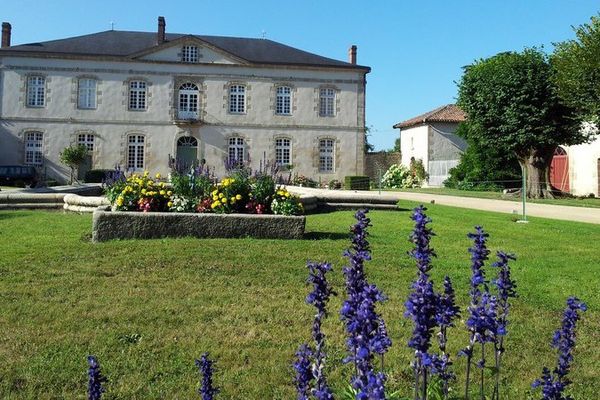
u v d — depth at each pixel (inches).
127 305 210.4
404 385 143.2
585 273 284.7
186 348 168.7
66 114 1433.3
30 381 142.8
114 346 168.9
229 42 1599.4
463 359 159.9
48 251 307.7
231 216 363.6
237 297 224.7
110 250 310.8
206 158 1480.1
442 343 107.4
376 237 391.9
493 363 158.7
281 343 174.7
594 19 864.3
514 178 1355.8
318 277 103.1
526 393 139.4
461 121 1565.0
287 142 1518.2
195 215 360.2
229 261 289.3
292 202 409.1
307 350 99.4
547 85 970.7
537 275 278.2
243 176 420.8
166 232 356.2
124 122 1453.0
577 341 181.2
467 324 102.3
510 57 1035.3
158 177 438.3
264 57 1534.2
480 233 115.0
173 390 140.3
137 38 1556.3
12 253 301.3
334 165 1531.7
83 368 151.5
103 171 1375.5
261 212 400.2
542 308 220.1
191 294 227.1
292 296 228.5
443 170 1615.4
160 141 1465.3
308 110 1519.4
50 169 1429.6
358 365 80.7
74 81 1438.2
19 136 1419.8
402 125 1839.3
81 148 1386.6
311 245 343.3
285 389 142.3
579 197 1067.3
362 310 80.3
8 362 154.3
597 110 842.8
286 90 1518.2
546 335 186.4
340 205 608.4
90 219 462.0
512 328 192.7
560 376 101.0
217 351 166.7
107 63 1445.6
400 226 461.7
